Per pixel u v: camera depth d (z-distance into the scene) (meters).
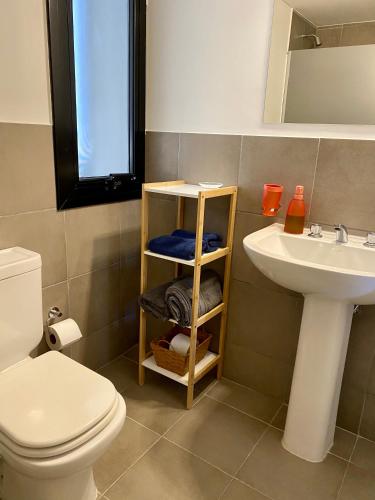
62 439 1.04
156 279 2.13
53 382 1.25
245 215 1.74
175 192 1.58
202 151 1.79
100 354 2.03
